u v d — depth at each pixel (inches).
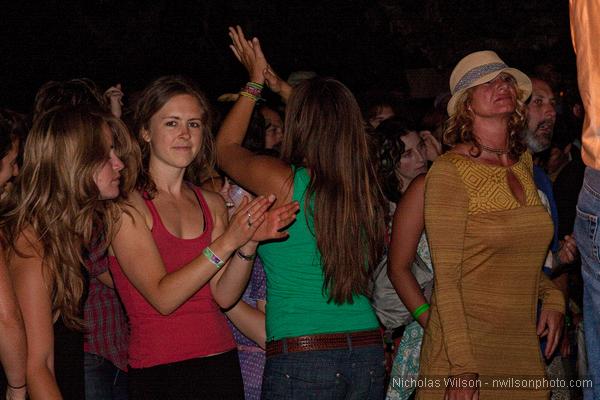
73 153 146.5
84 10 528.4
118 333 178.9
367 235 165.3
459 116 168.4
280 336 161.2
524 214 159.3
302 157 165.6
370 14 523.5
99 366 175.9
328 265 159.6
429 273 185.6
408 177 221.5
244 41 196.1
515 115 169.8
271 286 165.2
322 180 161.2
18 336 138.5
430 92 481.1
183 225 164.2
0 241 142.6
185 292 152.9
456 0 493.7
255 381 190.5
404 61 525.7
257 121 219.6
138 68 541.0
